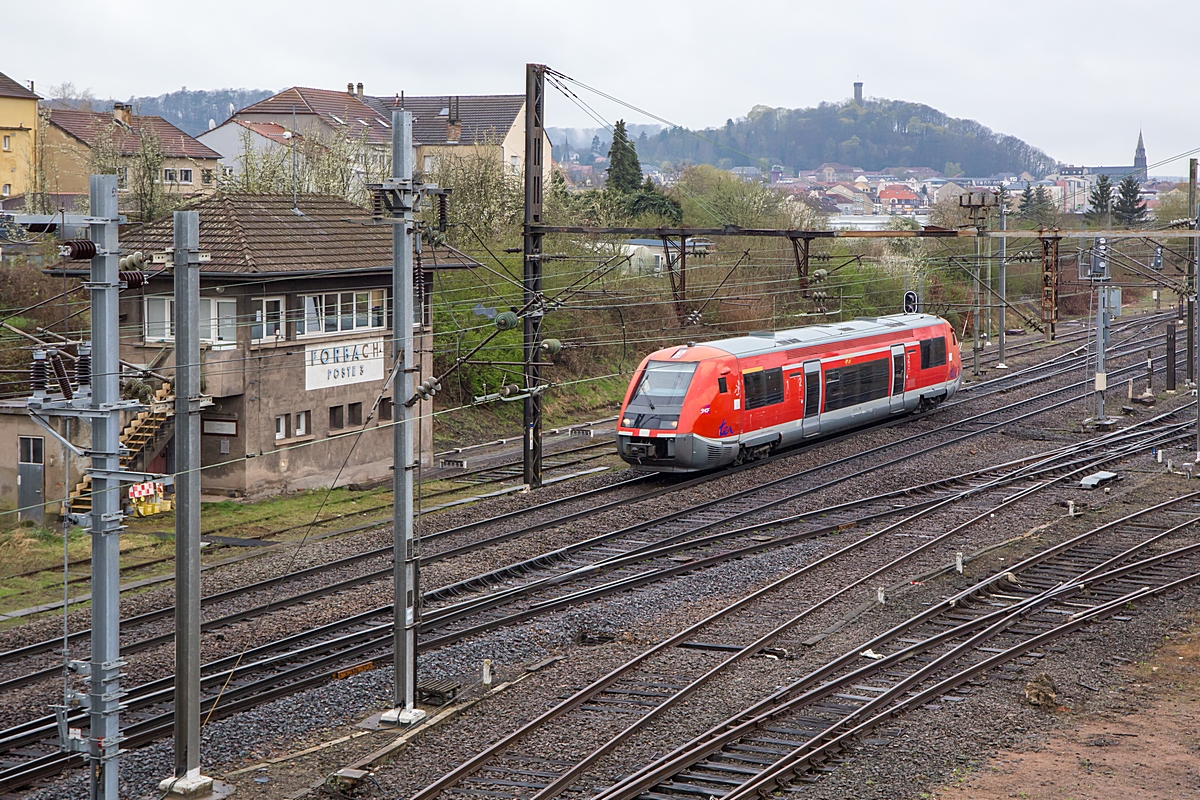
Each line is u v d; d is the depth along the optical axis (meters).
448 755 14.50
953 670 17.53
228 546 27.08
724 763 14.09
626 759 14.19
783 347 35.03
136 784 13.98
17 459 29.48
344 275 34.12
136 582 23.95
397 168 15.78
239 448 31.56
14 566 25.64
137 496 30.20
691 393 31.56
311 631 19.66
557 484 32.69
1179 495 30.14
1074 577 22.70
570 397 49.00
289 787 13.74
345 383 34.59
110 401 12.66
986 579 22.55
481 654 18.31
